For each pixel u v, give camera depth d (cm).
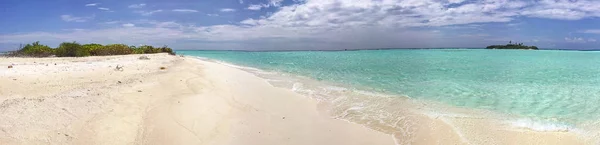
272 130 639
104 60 1969
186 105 727
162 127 562
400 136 626
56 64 1457
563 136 607
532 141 581
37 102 579
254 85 1230
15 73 973
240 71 1861
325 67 2341
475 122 703
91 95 694
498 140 587
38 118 497
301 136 615
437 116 753
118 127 523
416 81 1416
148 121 580
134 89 830
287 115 765
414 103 912
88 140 457
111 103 650
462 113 786
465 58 4028
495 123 693
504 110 818
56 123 491
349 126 689
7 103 557
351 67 2328
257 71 1945
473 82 1388
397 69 2120
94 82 909
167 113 645
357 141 597
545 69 2147
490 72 1898
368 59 3847
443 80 1462
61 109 556
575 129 652
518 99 975
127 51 3503
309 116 765
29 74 969
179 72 1376
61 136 451
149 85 924
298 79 1497
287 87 1227
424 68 2223
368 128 676
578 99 977
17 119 479
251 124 666
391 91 1127
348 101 946
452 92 1105
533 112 799
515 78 1570
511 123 695
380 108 852
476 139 595
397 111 816
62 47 2695
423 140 599
